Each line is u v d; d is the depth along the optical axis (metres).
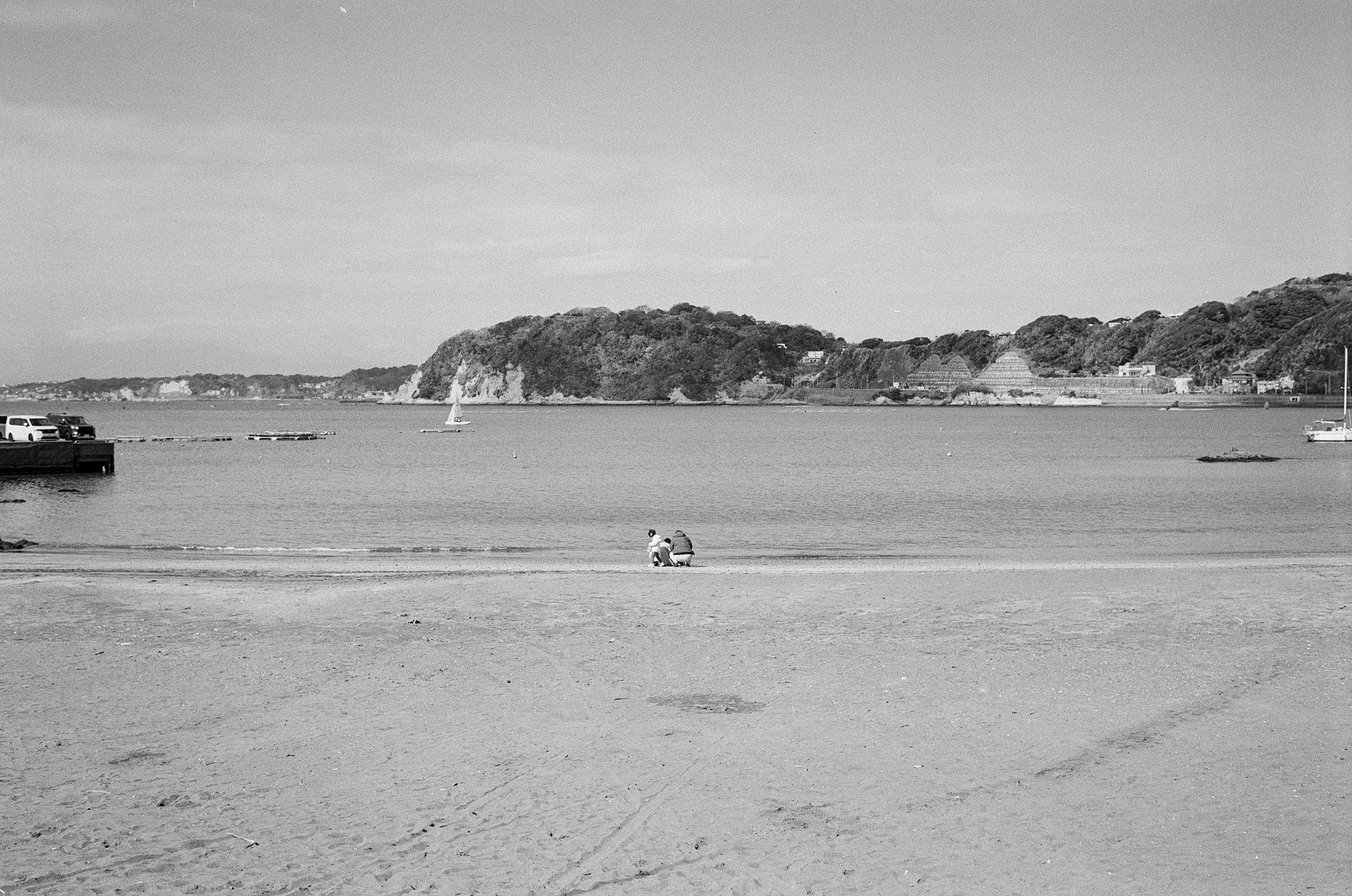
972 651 14.49
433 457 98.38
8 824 8.63
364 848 8.13
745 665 13.84
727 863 7.84
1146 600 18.02
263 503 50.78
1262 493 55.50
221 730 11.11
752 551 32.28
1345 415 118.38
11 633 15.95
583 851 8.07
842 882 7.51
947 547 33.41
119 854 8.04
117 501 51.56
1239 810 8.72
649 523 41.75
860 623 16.44
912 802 9.01
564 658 14.28
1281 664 13.46
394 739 10.80
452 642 15.32
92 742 10.73
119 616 17.33
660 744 10.57
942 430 178.88
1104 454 101.38
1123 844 8.11
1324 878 7.48
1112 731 10.85
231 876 7.66
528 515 45.03
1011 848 8.05
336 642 15.29
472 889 7.44
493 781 9.58
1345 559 27.58
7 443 68.44
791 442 132.25
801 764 9.96
